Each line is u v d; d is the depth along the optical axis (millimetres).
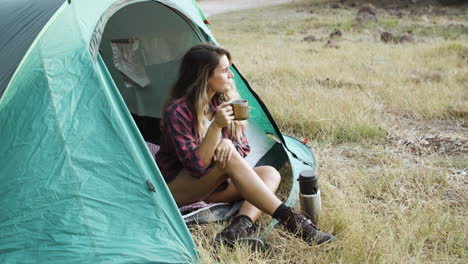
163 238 2574
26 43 2943
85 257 2457
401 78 7039
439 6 19156
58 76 2781
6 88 2828
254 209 2895
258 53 9922
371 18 15484
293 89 6297
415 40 11375
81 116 2697
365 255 2691
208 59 2850
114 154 2658
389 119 5344
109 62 4391
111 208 2582
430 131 4977
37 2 3285
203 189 2945
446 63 8133
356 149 4504
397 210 3285
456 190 3623
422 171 3863
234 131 3178
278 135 3906
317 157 4266
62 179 2594
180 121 2857
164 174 2994
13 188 2598
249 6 24469
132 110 4551
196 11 4074
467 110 5410
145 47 4266
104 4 3121
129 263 2459
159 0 3479
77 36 2910
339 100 5559
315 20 16828
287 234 2867
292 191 3387
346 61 8500
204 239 2885
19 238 2504
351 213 3088
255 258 2689
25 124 2703
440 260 2748
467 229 3020
